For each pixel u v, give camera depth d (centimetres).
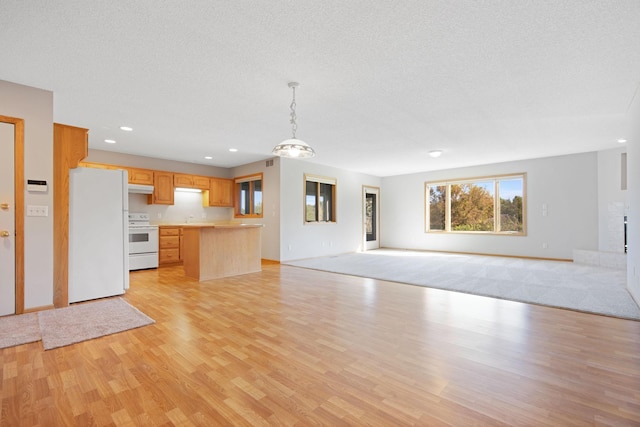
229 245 514
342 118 416
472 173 802
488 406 156
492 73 289
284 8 198
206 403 161
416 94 337
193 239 493
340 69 280
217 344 235
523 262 642
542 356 211
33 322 280
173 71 283
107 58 260
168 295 384
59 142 338
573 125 449
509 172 742
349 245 854
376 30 222
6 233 295
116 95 336
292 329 266
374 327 269
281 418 148
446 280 461
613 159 609
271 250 685
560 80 303
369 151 625
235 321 287
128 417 149
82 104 362
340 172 834
